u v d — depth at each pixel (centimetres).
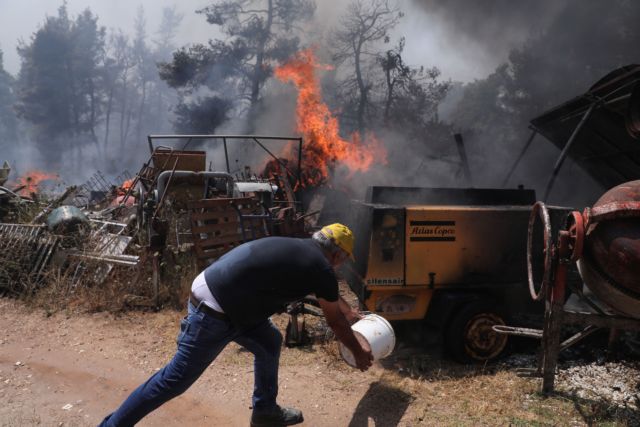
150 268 611
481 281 445
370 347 327
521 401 368
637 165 712
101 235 691
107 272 617
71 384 395
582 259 358
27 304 590
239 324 271
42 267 636
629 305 340
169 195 751
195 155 897
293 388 391
